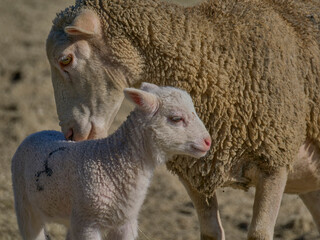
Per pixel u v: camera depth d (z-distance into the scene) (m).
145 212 21.22
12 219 19.02
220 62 13.62
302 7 14.72
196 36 13.76
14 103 29.47
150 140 12.62
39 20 45.69
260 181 13.72
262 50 13.69
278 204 13.69
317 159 14.26
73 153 13.00
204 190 14.08
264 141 13.45
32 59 36.22
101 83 13.93
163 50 13.64
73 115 14.12
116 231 13.17
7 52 37.53
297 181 14.59
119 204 12.74
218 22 14.04
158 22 13.73
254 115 13.45
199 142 12.55
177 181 23.50
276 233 19.92
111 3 13.79
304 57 14.03
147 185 12.95
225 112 13.50
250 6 14.34
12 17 46.34
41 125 27.39
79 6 14.08
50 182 13.23
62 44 13.95
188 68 13.58
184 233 19.88
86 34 13.71
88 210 12.67
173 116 12.44
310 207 15.95
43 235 14.75
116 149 12.69
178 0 25.48
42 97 30.47
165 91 12.64
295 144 13.67
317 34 14.34
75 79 14.04
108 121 14.25
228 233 19.97
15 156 14.50
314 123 13.95
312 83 13.94
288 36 14.03
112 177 12.62
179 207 21.69
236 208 21.64
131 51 13.75
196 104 13.64
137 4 13.79
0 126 27.14
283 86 13.55
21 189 14.30
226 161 13.66
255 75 13.52
